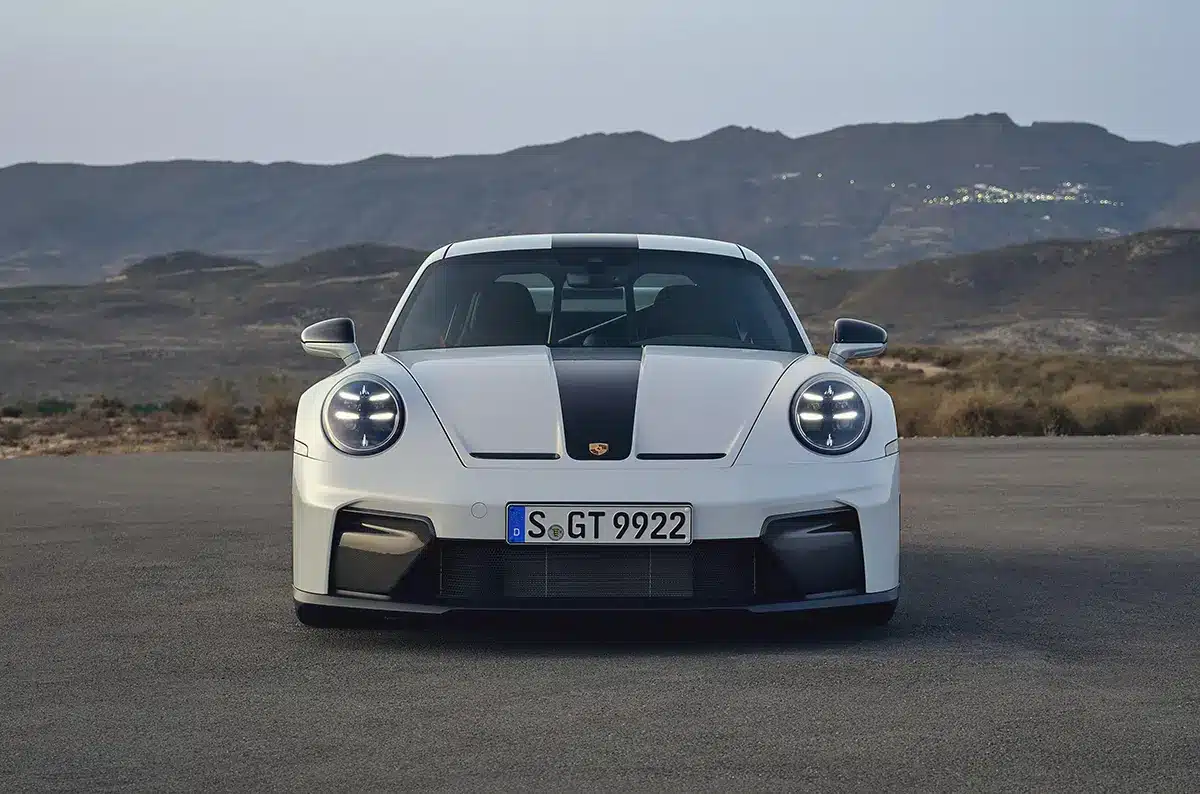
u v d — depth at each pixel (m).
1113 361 73.06
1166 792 3.04
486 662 4.38
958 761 3.27
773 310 5.87
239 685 4.11
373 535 4.56
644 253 6.05
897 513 4.75
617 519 4.42
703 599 4.49
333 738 3.50
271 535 7.82
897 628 5.02
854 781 3.11
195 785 3.11
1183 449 14.53
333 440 4.71
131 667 4.38
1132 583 6.16
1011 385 40.00
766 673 4.19
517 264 5.97
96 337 192.88
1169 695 3.93
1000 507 9.28
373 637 4.83
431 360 5.15
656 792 3.04
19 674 4.29
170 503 9.54
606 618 4.57
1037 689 4.00
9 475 11.82
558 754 3.34
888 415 4.86
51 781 3.15
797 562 4.52
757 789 3.06
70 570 6.52
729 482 4.49
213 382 27.20
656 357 5.16
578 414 4.68
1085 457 13.45
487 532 4.43
